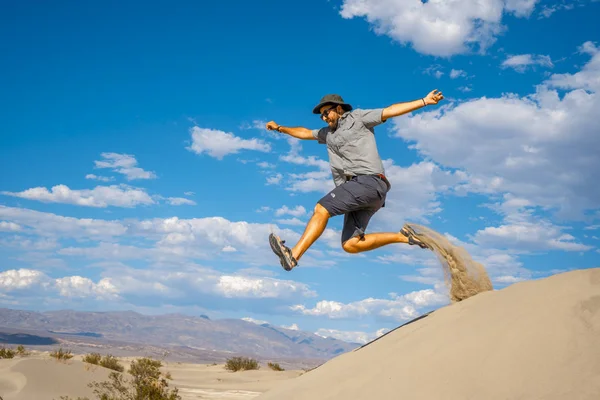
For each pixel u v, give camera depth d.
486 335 4.55
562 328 4.10
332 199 6.21
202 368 37.66
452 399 4.02
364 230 6.73
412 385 4.41
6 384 14.01
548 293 4.69
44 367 15.38
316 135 7.02
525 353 4.06
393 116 6.10
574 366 3.72
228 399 19.20
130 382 15.70
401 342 5.39
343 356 6.22
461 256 6.07
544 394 3.62
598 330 3.93
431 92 5.90
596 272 4.67
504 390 3.85
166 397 15.05
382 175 6.25
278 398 5.57
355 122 6.24
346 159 6.38
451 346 4.67
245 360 35.72
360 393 4.73
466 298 5.97
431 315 5.82
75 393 14.26
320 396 5.11
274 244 6.05
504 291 5.30
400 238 6.61
